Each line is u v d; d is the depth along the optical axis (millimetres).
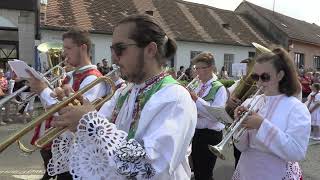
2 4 16078
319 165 7438
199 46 24766
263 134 2764
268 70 2947
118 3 22125
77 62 3475
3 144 2025
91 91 2959
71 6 19734
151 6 24828
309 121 2850
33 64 16578
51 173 2559
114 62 2084
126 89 2203
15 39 16469
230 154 7621
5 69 15867
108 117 2309
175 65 23422
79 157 1899
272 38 32062
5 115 10109
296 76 2979
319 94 10398
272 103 2953
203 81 5082
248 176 2959
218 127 4789
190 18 26484
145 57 1984
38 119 2098
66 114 1913
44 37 17500
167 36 2070
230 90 4965
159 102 1894
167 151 1834
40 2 17484
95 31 19094
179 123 1883
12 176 6070
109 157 1815
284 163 2885
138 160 1787
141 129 1901
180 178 2020
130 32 1952
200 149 4816
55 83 3619
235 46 27062
